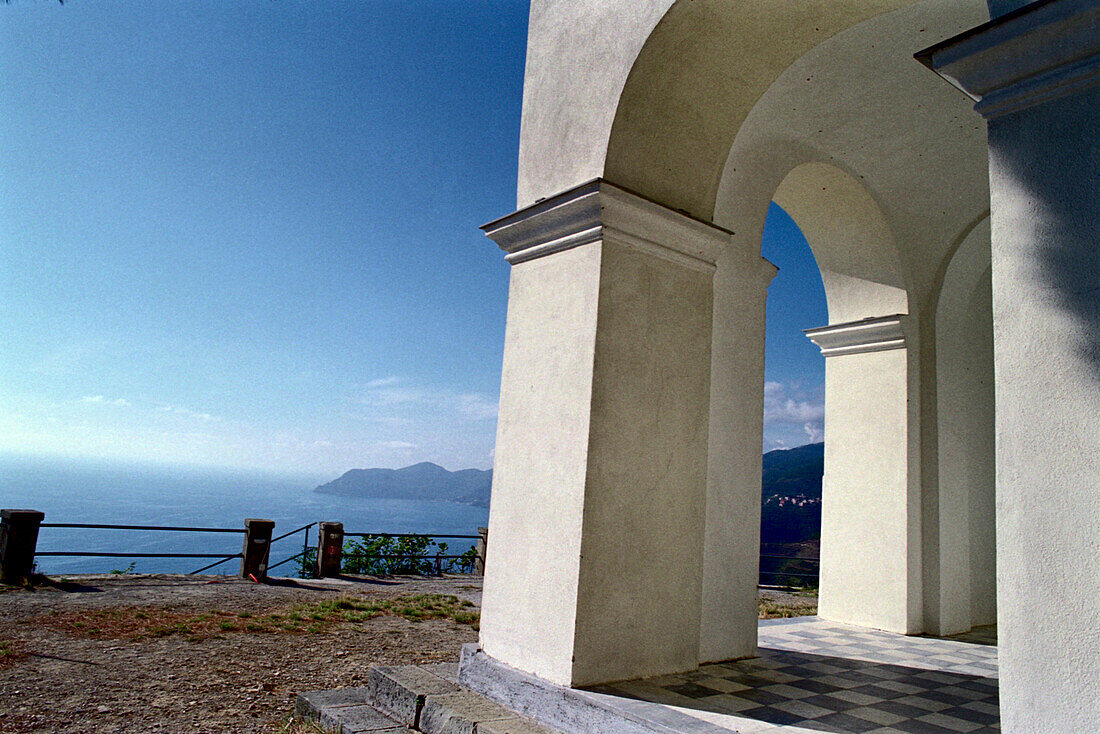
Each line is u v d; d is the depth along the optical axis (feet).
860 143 22.70
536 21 17.81
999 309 8.91
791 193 24.57
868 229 24.80
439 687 14.73
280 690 18.31
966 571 24.73
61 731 14.55
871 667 17.54
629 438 14.57
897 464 24.13
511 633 14.79
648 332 15.19
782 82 19.61
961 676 16.96
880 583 23.98
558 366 14.98
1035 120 8.85
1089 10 8.05
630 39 14.75
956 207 23.97
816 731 11.70
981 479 28.04
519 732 12.39
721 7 14.17
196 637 23.57
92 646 21.53
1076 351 8.13
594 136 15.17
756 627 18.40
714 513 17.90
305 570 43.73
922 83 20.44
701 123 16.01
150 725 15.23
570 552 13.67
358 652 22.93
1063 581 7.95
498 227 16.89
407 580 42.86
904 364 24.41
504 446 16.10
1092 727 7.52
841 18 14.83
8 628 23.11
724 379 18.78
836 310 26.53
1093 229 8.16
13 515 31.68
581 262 14.93
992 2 9.35
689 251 16.11
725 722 11.78
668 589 15.02
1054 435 8.21
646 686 13.76
